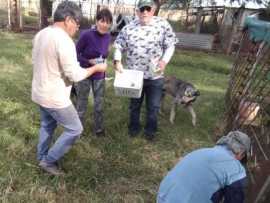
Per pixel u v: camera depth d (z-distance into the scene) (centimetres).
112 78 775
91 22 1617
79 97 459
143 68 447
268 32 491
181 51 1523
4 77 706
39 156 384
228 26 1684
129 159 443
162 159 462
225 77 1073
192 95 556
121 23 1486
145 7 422
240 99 518
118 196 369
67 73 319
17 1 1472
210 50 1642
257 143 392
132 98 484
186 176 242
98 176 395
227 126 558
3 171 374
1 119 496
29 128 477
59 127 479
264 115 447
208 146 519
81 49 437
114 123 534
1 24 1548
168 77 582
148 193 384
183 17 2072
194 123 582
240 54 674
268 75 453
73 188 368
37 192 354
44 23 1563
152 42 436
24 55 940
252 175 352
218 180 234
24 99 583
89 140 468
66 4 324
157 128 549
